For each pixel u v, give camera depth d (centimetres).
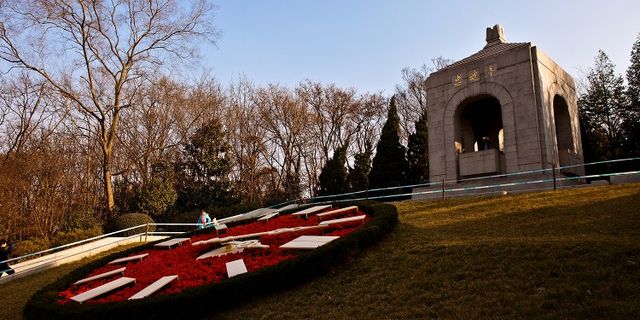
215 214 2953
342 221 1341
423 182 3497
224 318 874
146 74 3203
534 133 2216
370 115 4925
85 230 2536
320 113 4731
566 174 2339
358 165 3803
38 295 1089
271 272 963
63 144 3825
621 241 947
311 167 4869
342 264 1070
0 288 1584
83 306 921
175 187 3269
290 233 1321
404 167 3266
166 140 3925
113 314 859
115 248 2050
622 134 3294
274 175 4694
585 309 675
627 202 1337
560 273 823
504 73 2350
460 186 2366
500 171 2344
